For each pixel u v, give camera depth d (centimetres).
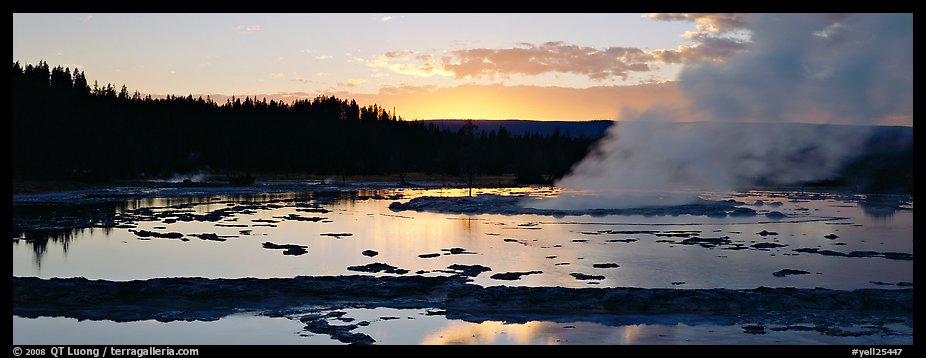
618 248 5172
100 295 3272
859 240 5694
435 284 3456
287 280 3512
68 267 4266
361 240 5638
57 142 13075
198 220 7075
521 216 7756
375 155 19975
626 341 2753
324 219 7394
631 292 3297
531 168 18312
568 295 3291
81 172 12850
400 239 5719
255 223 6881
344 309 3222
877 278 4009
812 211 8400
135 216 7356
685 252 4972
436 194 11919
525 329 2922
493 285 3769
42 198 9831
